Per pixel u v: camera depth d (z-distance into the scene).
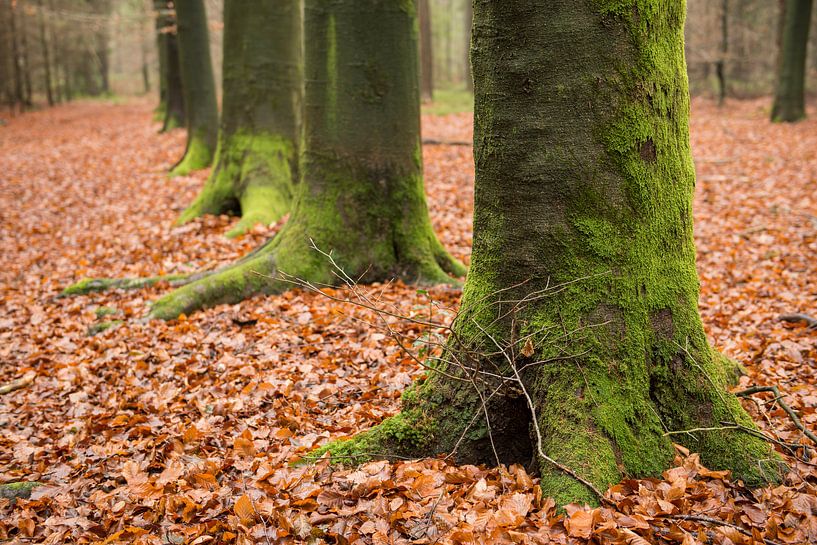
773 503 2.89
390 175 6.87
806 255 7.57
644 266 3.14
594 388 3.06
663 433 3.13
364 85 6.73
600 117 3.02
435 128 21.14
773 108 20.55
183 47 15.12
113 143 21.34
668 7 3.09
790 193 10.91
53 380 5.43
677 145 3.24
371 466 3.31
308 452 3.65
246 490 3.34
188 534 3.07
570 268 3.12
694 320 3.32
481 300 3.30
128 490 3.59
